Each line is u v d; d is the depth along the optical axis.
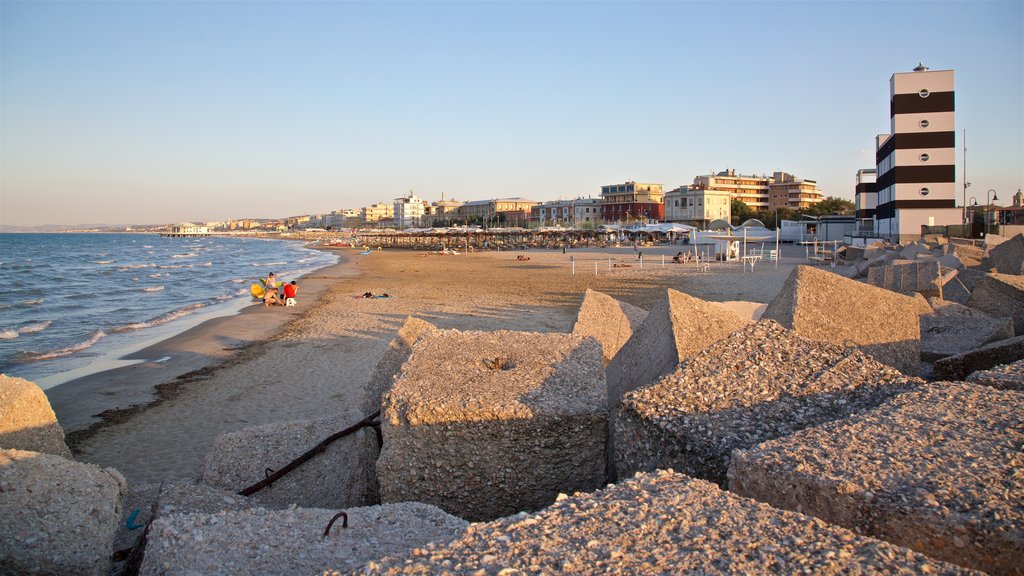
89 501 3.40
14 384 4.75
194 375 13.47
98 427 10.05
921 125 41.56
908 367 5.53
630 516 2.06
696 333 5.00
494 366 4.37
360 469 4.84
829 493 2.19
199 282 39.75
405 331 6.12
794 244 71.75
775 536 1.91
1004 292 9.88
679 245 79.38
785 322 5.68
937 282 11.31
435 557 1.87
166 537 2.72
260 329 19.45
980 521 1.93
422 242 116.62
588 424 3.64
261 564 2.56
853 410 3.10
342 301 26.41
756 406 3.18
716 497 2.18
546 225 141.38
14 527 3.18
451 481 3.69
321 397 11.38
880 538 2.08
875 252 27.62
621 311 7.83
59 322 22.53
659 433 3.13
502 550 1.88
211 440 9.32
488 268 46.88
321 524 2.89
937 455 2.33
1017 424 2.54
